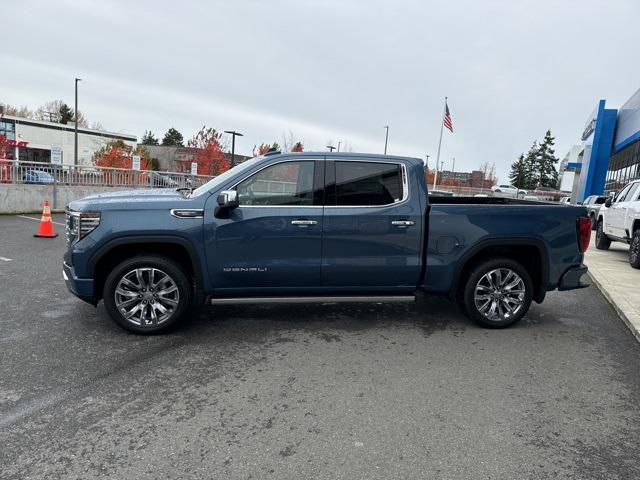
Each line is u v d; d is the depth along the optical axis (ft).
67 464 8.87
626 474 9.02
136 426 10.25
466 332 17.08
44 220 34.81
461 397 12.00
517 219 16.94
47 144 191.62
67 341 15.05
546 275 17.38
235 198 14.76
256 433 10.09
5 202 48.34
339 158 16.24
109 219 15.05
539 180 264.52
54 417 10.52
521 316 17.48
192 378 12.67
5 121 177.78
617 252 42.09
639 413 11.44
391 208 16.33
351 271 16.29
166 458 9.14
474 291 17.16
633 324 17.67
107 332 15.92
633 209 33.65
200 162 133.28
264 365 13.65
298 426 10.42
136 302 15.64
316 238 15.94
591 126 100.07
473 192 155.33
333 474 8.78
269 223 15.69
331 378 12.90
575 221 17.47
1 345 14.57
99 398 11.44
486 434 10.29
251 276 15.90
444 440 10.01
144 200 15.53
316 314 18.70
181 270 15.62
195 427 10.27
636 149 87.15
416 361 14.25
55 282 22.12
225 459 9.15
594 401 12.00
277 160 15.98
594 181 92.38
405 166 16.62
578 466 9.23
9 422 10.25
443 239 16.65
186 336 15.81
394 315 18.92
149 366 13.35
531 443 10.00
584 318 19.49
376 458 9.31
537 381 13.10
